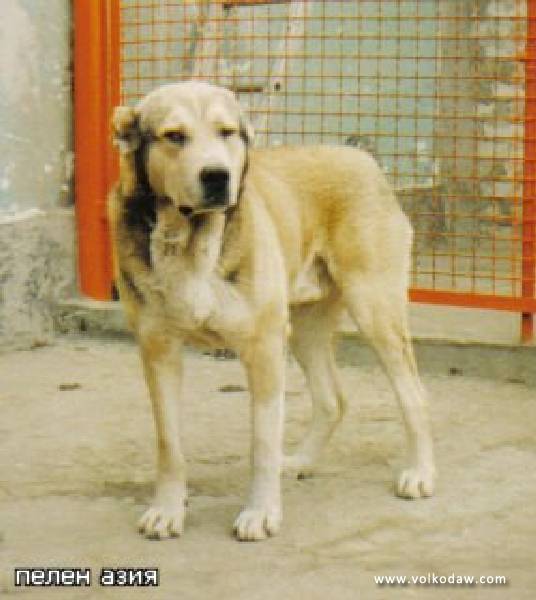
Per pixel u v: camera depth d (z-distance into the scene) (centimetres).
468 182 802
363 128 717
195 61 600
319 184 416
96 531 393
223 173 371
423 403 418
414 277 651
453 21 773
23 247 560
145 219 385
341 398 432
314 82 687
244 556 378
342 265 416
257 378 390
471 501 408
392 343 417
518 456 440
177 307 384
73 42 580
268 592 361
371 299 416
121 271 390
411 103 746
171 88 382
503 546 382
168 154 376
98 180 577
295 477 425
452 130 785
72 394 500
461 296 523
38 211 569
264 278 387
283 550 381
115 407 486
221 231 381
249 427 466
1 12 552
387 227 418
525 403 489
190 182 372
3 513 404
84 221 579
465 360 518
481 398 494
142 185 384
